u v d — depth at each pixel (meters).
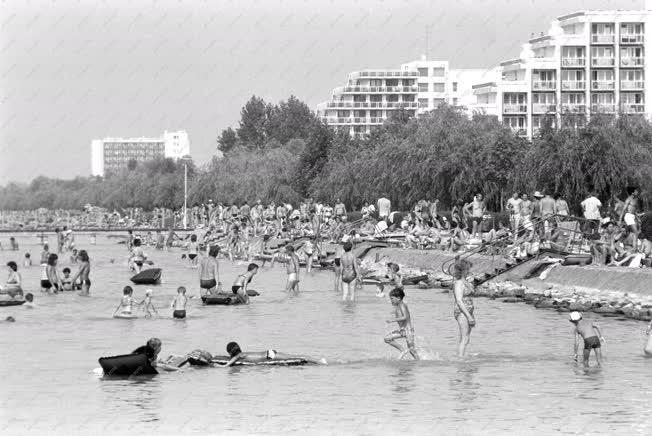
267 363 36.59
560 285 61.16
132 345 41.88
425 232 90.62
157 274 75.62
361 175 136.38
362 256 95.06
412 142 122.12
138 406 29.95
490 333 45.00
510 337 43.62
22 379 34.12
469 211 85.00
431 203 104.81
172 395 31.34
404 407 29.53
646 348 38.06
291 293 65.62
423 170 116.75
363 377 34.16
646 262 59.78
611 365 36.25
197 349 37.03
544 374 34.50
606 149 95.81
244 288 59.00
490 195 114.06
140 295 64.81
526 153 107.38
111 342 42.75
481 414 28.59
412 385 32.72
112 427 27.69
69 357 38.69
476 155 115.88
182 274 86.38
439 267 75.88
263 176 177.75
